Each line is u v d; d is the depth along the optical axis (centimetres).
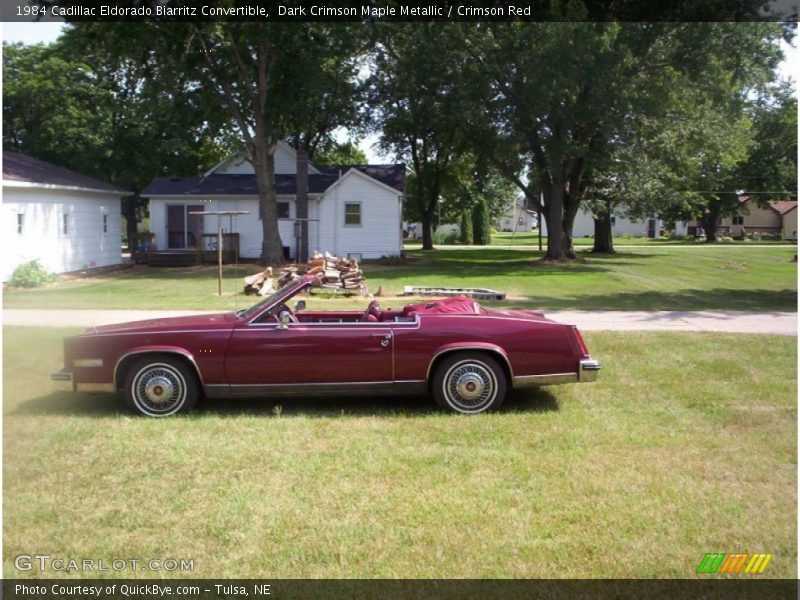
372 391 704
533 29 2628
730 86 2838
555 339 711
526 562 409
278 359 693
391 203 3378
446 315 722
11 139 3819
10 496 500
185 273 2653
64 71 3694
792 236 7556
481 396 709
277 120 3019
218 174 3678
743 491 509
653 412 712
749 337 1118
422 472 545
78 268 2695
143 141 3891
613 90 2695
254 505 485
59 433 636
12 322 1292
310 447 603
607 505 484
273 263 3016
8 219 2209
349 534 443
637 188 3884
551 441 619
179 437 627
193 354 688
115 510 478
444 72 2895
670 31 2672
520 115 2891
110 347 690
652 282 2291
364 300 1686
